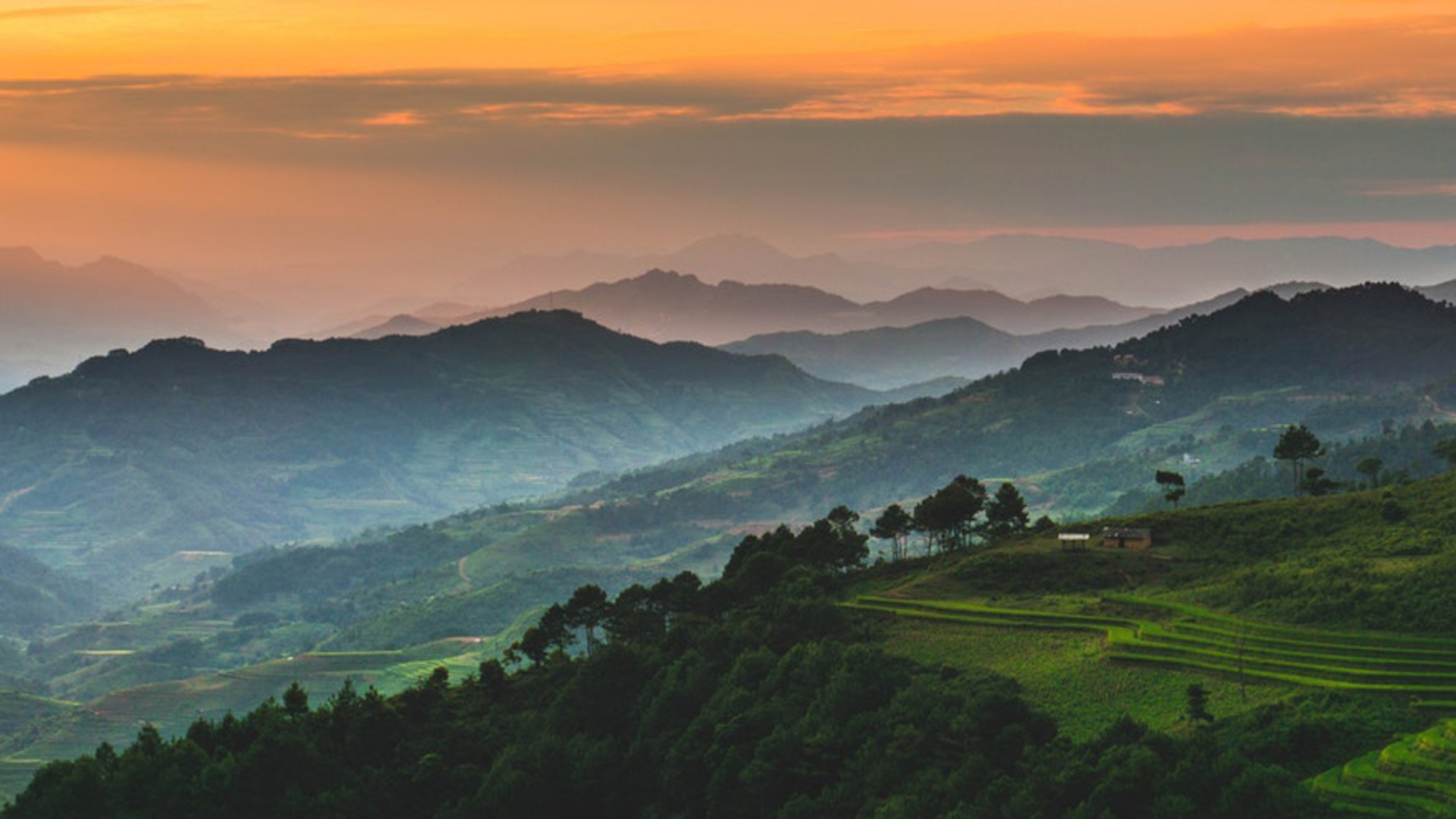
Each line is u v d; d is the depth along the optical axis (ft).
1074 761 456.45
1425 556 654.53
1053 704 561.84
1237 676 549.95
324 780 646.33
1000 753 499.51
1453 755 426.51
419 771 653.30
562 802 630.74
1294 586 633.61
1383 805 414.00
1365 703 493.77
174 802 630.33
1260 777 418.51
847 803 520.83
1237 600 645.51
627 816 630.33
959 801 474.49
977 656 648.79
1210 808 418.92
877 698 585.22
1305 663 545.85
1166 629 622.95
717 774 578.25
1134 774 430.20
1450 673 515.91
